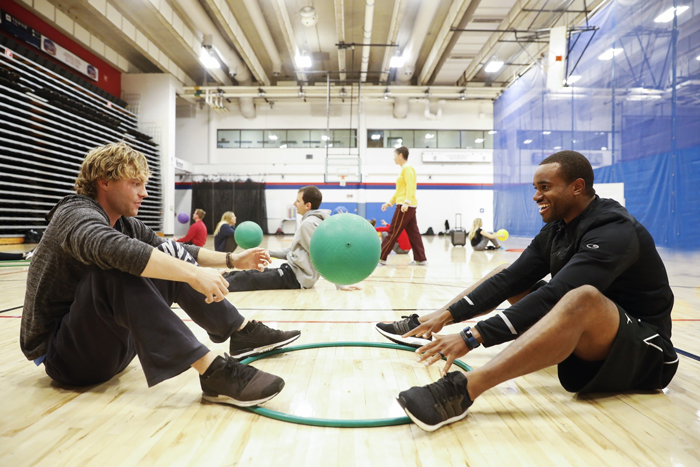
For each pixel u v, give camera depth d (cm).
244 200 1551
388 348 157
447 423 92
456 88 1366
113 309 95
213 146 1555
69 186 947
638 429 92
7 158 753
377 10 1013
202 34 1038
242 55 1080
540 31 923
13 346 156
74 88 977
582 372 108
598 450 83
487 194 1578
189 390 115
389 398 110
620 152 564
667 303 111
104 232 90
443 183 1580
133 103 1225
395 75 1427
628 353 99
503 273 130
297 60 1075
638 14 531
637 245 102
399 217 495
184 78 1338
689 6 457
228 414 99
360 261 186
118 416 98
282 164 1562
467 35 1017
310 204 313
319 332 182
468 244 1068
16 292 283
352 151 1566
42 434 89
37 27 902
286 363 139
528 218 870
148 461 78
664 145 489
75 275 105
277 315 216
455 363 138
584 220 110
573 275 99
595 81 623
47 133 870
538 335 90
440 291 303
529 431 91
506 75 1387
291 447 84
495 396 112
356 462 78
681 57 469
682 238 467
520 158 908
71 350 105
